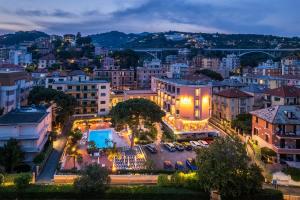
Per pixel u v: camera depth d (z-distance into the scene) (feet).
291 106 253.24
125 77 585.22
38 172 217.36
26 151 228.22
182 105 336.70
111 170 213.05
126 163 236.22
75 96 408.67
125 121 271.28
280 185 199.41
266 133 249.14
